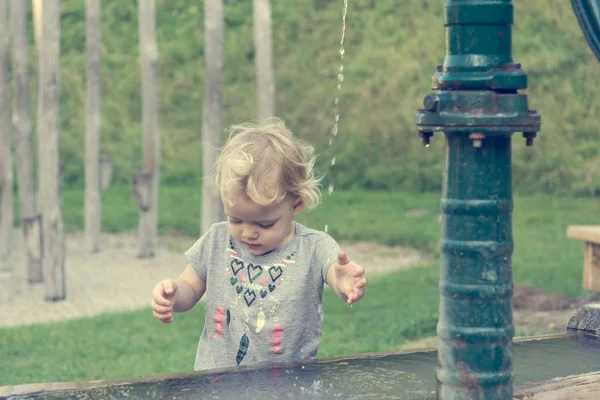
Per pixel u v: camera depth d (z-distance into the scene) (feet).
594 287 19.54
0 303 25.62
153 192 33.45
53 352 18.52
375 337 19.12
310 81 50.67
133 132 50.26
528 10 48.60
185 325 21.63
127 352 18.49
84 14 52.60
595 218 38.04
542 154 46.06
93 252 34.40
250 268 8.90
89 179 34.35
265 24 29.86
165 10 53.62
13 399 7.16
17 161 31.37
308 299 8.85
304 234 9.02
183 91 51.44
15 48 31.40
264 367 8.02
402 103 49.11
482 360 6.13
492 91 5.94
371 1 52.06
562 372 8.09
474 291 6.07
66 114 50.44
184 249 35.06
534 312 21.42
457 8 6.05
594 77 46.57
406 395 7.20
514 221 37.63
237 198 8.32
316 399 7.11
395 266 30.27
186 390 7.34
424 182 46.80
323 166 48.26
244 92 50.06
